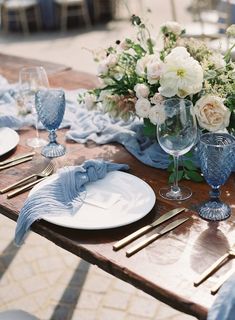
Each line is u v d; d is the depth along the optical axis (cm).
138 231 116
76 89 218
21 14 757
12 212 129
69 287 239
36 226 123
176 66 134
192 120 126
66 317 221
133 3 892
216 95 138
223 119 136
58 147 163
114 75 154
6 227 287
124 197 130
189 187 138
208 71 139
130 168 150
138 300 230
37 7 764
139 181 136
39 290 238
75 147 164
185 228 118
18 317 137
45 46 684
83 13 779
